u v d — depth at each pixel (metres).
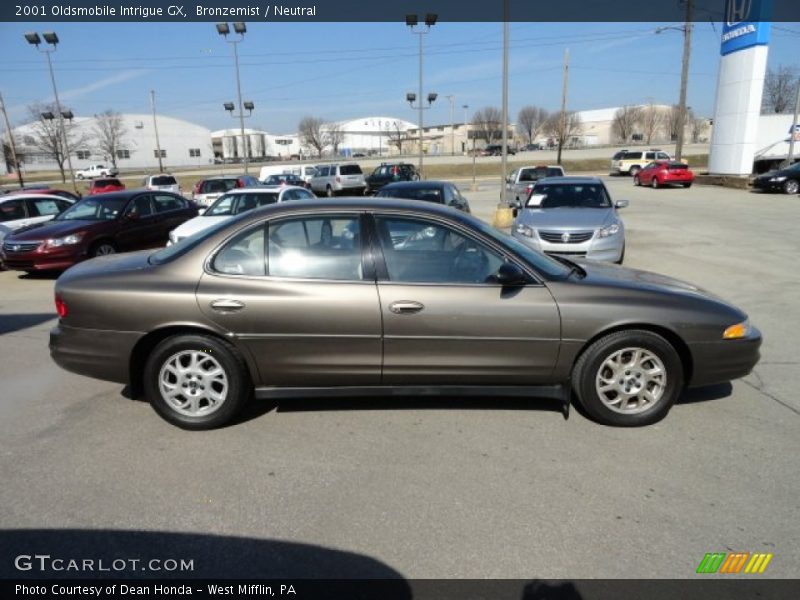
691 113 106.12
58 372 5.17
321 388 3.95
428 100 36.34
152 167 90.44
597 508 3.00
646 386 3.89
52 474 3.38
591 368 3.83
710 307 3.88
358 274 3.81
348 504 3.06
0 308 7.93
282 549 2.71
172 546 2.74
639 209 19.64
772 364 5.15
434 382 3.91
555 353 3.81
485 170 59.12
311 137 101.00
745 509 2.98
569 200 10.16
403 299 3.75
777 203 20.69
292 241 3.89
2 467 3.47
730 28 27.66
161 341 3.87
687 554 2.64
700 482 3.24
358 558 2.65
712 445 3.67
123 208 11.13
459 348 3.80
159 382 3.89
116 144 78.00
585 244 8.62
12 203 12.61
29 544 2.76
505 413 4.14
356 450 3.63
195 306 3.77
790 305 7.18
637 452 3.58
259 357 3.83
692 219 16.56
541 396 3.93
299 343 3.81
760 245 11.88
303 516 2.96
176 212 12.42
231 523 2.91
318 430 3.90
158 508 3.04
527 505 3.03
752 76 26.83
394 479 3.29
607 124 121.12
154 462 3.51
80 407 4.36
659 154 46.41
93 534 2.83
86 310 3.85
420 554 2.67
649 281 4.16
